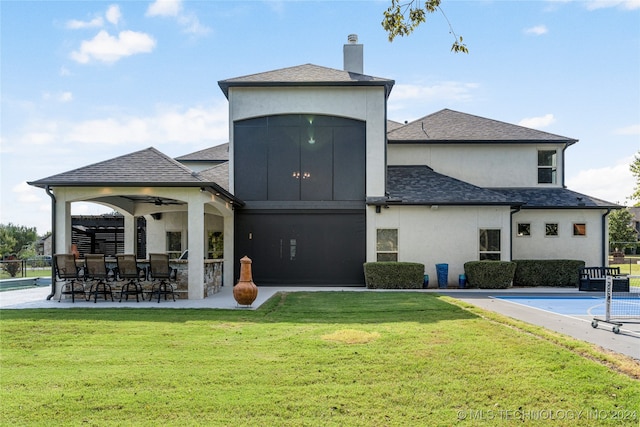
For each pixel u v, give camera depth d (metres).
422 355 6.94
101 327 9.21
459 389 5.59
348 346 7.51
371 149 19.41
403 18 8.08
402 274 18.09
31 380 5.89
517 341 7.73
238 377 5.99
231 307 12.27
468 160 22.73
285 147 19.61
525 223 21.05
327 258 19.27
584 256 20.91
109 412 4.91
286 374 6.12
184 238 22.39
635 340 8.21
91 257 13.63
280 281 19.25
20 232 43.12
